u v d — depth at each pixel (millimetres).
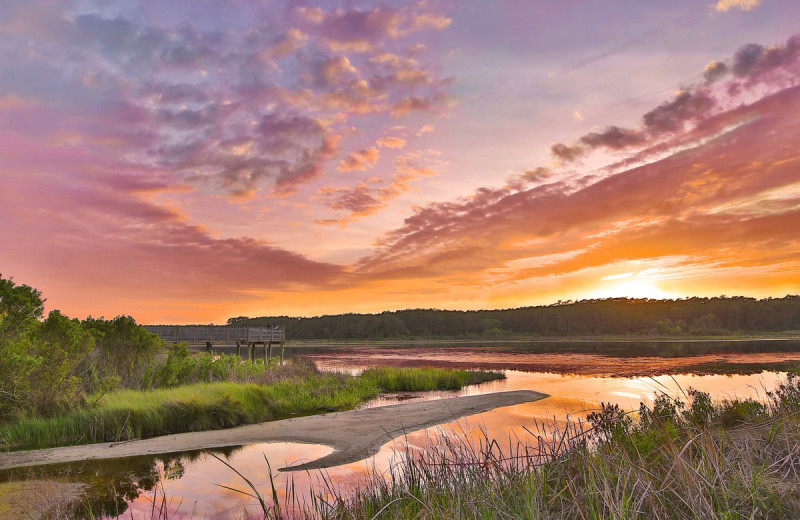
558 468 4516
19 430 13273
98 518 7363
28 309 15047
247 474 10156
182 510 7680
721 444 4488
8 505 8141
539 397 21906
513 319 154625
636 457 4734
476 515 3881
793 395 7602
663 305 152250
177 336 34938
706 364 39281
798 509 3340
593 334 145625
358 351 83250
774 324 133000
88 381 17906
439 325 153500
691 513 3510
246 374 25688
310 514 5031
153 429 14742
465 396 22938
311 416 18062
